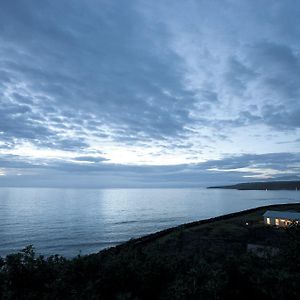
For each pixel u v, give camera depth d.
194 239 43.31
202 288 7.79
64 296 7.55
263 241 40.91
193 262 9.96
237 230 50.22
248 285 7.99
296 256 10.32
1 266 8.15
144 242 41.91
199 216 136.38
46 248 72.38
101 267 8.72
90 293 7.59
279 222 55.53
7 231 95.31
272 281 8.09
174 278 8.86
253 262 9.30
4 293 7.46
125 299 7.70
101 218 129.62
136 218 129.25
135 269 8.78
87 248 72.75
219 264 9.38
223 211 158.75
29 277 8.04
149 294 8.41
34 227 103.56
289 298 7.79
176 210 166.75
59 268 8.62
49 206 190.38
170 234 48.06
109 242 79.62
